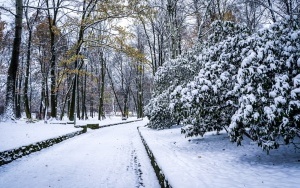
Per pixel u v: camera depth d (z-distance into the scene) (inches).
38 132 510.0
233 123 237.8
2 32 1165.1
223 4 880.3
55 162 329.7
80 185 233.0
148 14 834.2
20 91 1370.6
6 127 500.4
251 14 890.7
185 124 393.4
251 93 225.3
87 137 652.7
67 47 1157.1
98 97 2021.4
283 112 208.2
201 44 448.8
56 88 970.1
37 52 1290.6
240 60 286.2
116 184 236.2
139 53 854.5
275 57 229.8
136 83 2060.8
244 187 157.0
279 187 154.6
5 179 249.1
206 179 178.9
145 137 491.5
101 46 881.5
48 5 947.3
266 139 234.2
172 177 185.5
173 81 572.4
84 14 873.5
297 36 228.1
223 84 284.2
